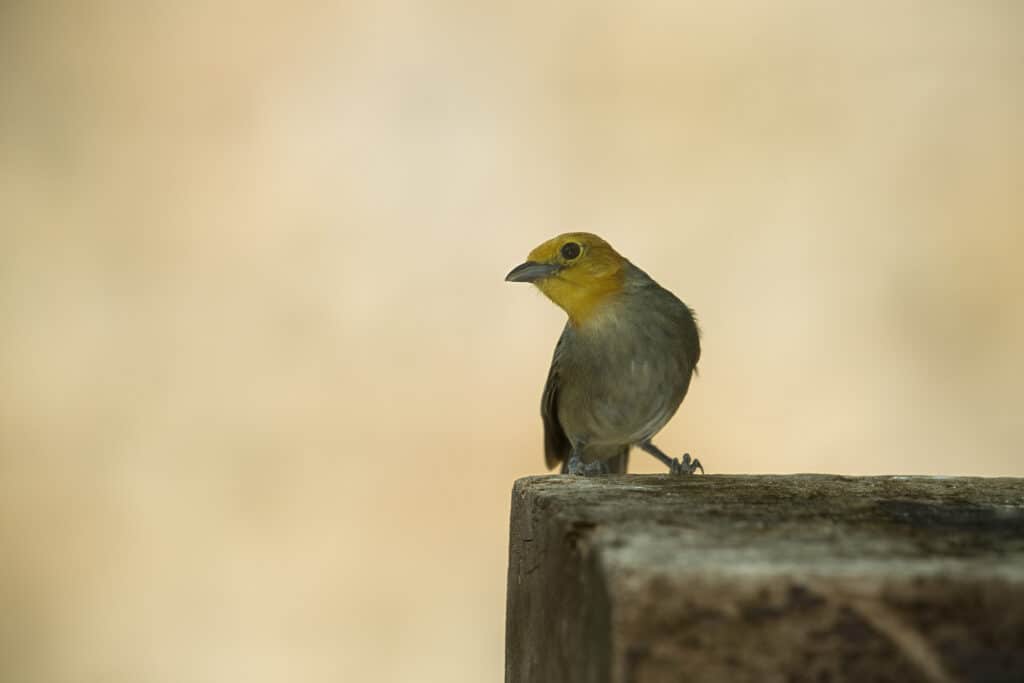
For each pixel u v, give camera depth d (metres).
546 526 1.96
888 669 1.41
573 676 1.68
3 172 7.82
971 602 1.41
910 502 2.03
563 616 1.76
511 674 2.32
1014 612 1.40
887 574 1.42
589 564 1.61
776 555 1.50
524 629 2.15
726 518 1.80
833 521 1.78
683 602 1.42
